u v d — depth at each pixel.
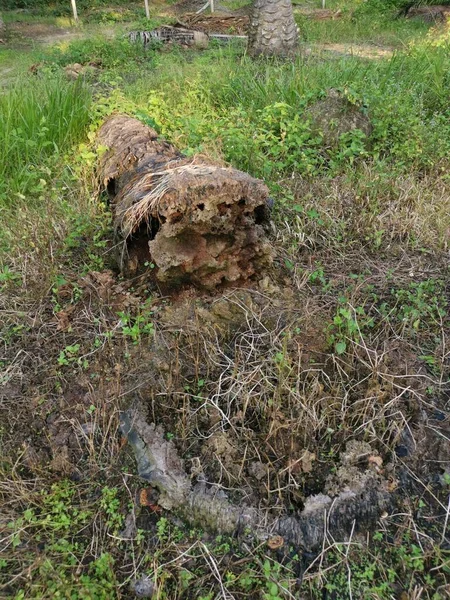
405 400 2.81
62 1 16.17
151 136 4.16
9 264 3.79
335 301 3.37
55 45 10.26
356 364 2.94
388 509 2.43
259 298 3.24
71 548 2.33
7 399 2.92
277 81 6.08
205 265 3.13
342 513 2.39
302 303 3.30
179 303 3.23
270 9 8.34
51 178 4.82
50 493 2.54
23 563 2.27
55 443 2.72
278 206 4.12
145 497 2.50
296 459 2.56
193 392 2.84
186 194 2.94
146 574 2.26
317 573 2.24
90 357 3.08
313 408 2.67
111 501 2.49
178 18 12.02
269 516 2.39
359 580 2.24
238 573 2.27
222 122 4.98
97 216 4.08
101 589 2.18
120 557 2.33
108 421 2.76
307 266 3.69
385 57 7.73
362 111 5.21
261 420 2.71
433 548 2.29
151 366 2.94
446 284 3.60
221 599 2.18
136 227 3.24
